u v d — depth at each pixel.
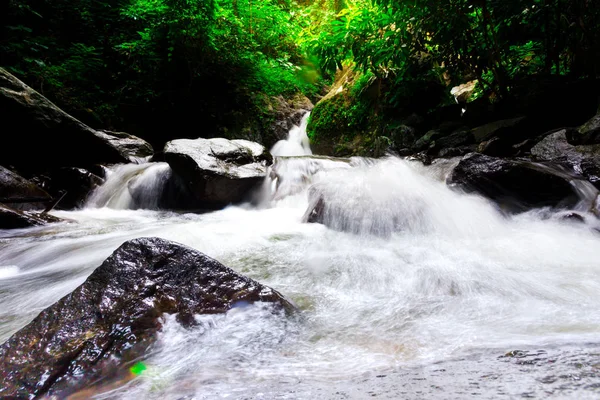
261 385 1.23
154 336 1.65
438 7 5.92
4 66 7.97
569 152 4.57
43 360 1.46
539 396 0.88
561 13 5.52
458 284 2.34
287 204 6.20
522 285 2.27
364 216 4.03
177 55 10.48
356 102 9.51
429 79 8.18
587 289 2.17
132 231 4.54
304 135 11.56
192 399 1.17
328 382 1.22
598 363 1.09
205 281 2.01
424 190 4.57
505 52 6.66
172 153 6.07
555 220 3.76
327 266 2.84
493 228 3.79
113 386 1.35
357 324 1.84
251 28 12.00
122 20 10.39
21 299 2.55
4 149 6.84
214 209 6.25
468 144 6.23
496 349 1.39
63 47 9.54
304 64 13.48
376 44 7.03
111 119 9.36
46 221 5.17
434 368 1.24
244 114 11.65
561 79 6.05
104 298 1.84
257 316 1.88
